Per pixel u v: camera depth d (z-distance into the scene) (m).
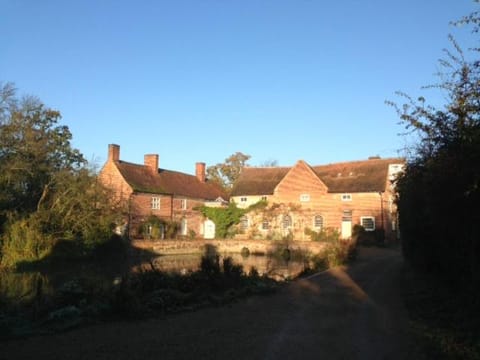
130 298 10.66
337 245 28.48
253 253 41.97
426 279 15.63
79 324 9.61
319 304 12.41
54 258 28.83
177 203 52.31
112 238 33.53
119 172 46.69
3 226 27.50
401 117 10.27
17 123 31.06
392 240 44.94
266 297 13.48
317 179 47.75
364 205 44.78
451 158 7.94
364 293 14.40
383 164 47.25
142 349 7.86
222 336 8.79
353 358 7.46
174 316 10.66
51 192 30.86
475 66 7.74
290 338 8.67
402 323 9.94
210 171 80.00
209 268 14.55
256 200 51.53
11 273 24.83
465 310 9.59
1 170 27.80
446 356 7.20
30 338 8.58
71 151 35.81
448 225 9.91
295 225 47.94
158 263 31.39
